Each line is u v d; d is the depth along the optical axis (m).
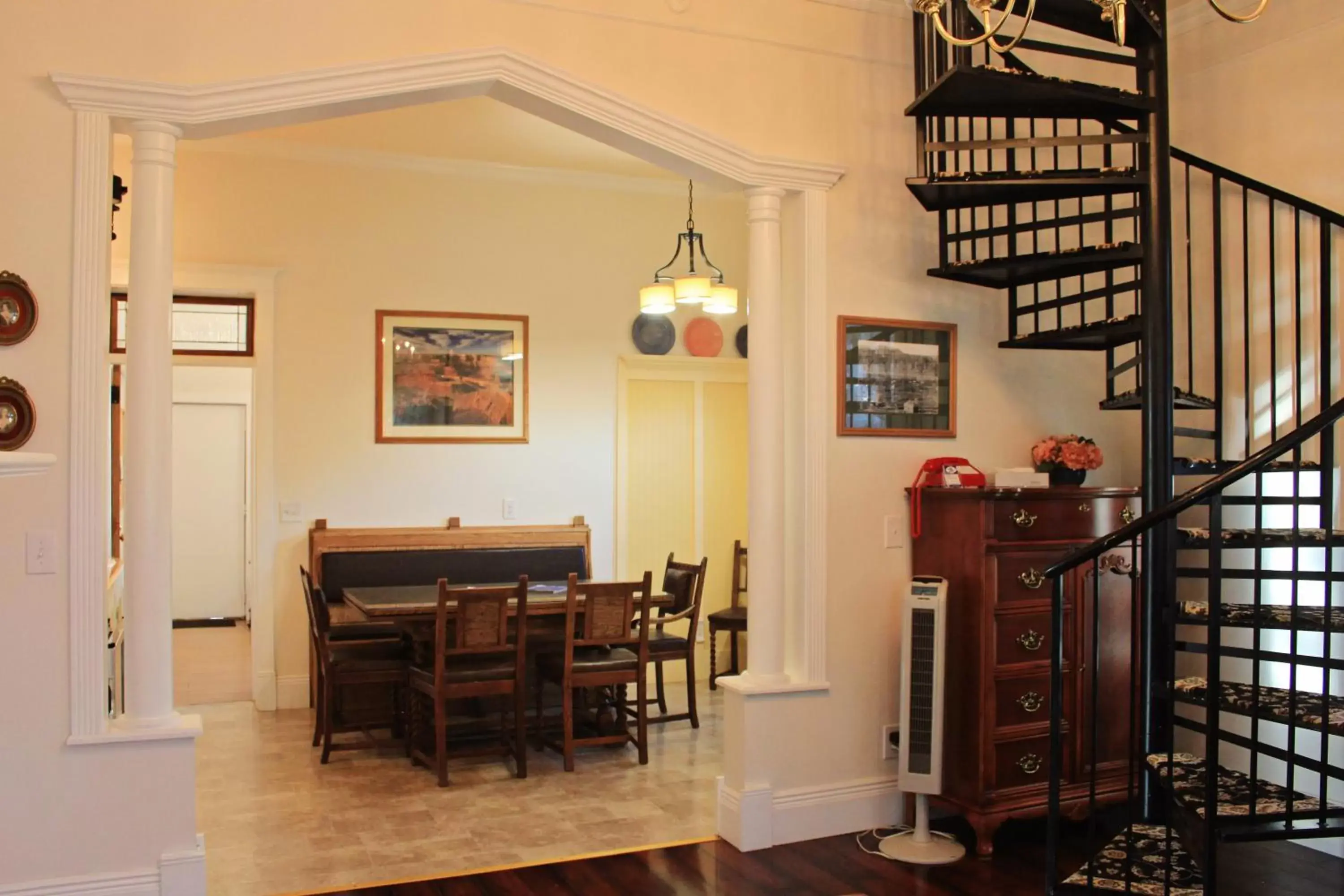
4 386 3.15
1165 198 3.98
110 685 4.28
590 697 6.17
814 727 4.18
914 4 2.77
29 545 3.21
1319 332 4.22
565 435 7.07
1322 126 4.21
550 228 7.05
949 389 4.52
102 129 3.29
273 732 5.93
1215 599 3.13
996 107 3.96
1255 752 3.17
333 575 6.27
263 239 6.45
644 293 6.00
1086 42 4.82
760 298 4.16
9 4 3.24
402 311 6.71
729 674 7.61
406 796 4.74
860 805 4.25
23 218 3.22
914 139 4.46
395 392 6.69
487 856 3.96
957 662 4.09
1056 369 4.79
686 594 6.19
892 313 4.39
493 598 4.95
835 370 4.26
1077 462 4.39
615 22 3.94
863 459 4.31
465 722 5.82
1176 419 4.82
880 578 4.33
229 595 10.34
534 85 3.78
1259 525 3.22
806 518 4.18
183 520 10.23
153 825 3.29
